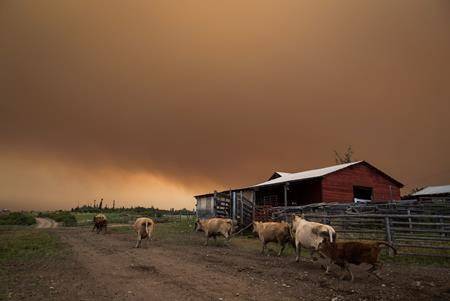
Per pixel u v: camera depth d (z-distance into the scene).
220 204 25.53
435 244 13.07
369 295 6.42
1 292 6.71
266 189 31.94
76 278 8.02
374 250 7.57
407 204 19.95
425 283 7.37
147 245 15.36
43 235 21.47
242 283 7.42
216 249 13.80
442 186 34.81
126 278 8.00
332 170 26.80
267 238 12.36
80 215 68.81
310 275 8.26
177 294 6.51
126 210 96.50
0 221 44.59
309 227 9.81
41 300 6.14
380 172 29.45
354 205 20.23
